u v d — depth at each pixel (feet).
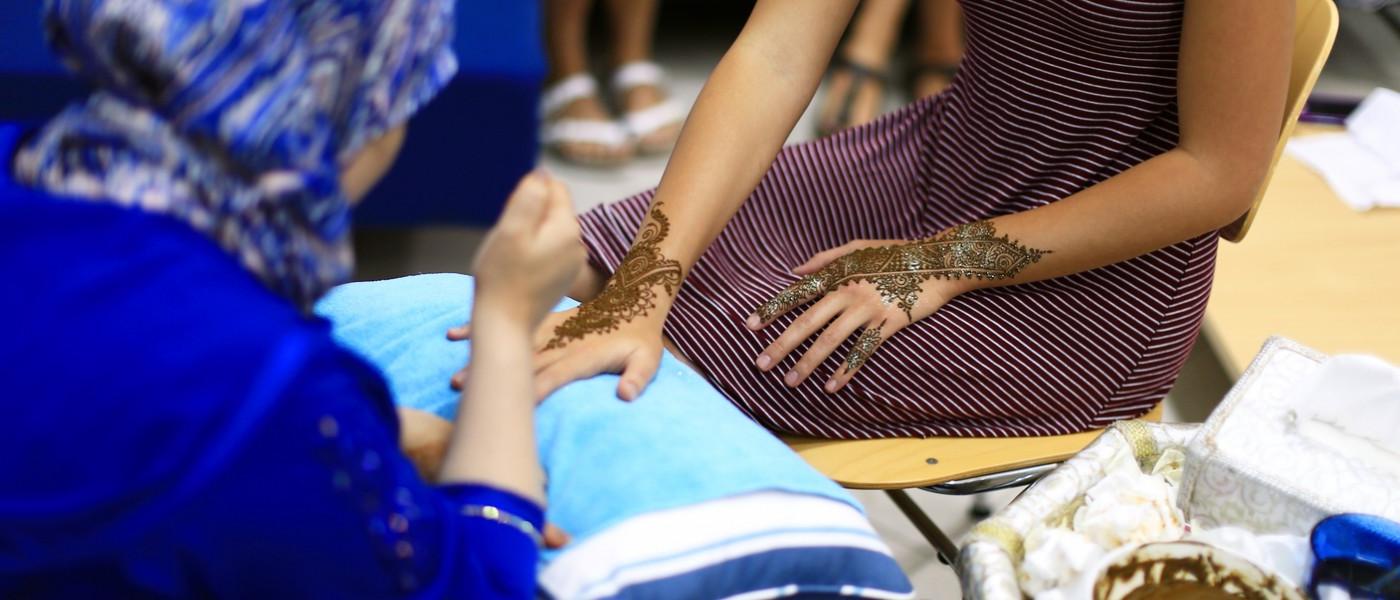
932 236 4.38
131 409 1.99
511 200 2.72
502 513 2.59
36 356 2.00
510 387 2.70
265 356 2.02
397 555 2.23
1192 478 3.38
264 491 2.05
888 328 4.13
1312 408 3.40
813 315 4.13
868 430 4.14
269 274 2.23
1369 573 3.02
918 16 9.45
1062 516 3.25
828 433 4.11
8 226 2.06
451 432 2.75
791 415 4.13
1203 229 4.01
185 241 2.11
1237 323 6.45
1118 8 3.82
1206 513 3.39
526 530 2.61
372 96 2.31
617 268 4.10
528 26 6.63
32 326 2.01
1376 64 10.15
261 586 2.14
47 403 1.99
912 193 4.65
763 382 4.13
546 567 2.80
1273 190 7.59
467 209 6.75
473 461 2.64
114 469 2.00
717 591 2.85
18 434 2.00
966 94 4.50
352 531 2.16
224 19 2.09
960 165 4.51
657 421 3.24
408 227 6.86
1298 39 4.21
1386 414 3.32
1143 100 4.07
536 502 2.66
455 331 3.65
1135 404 4.33
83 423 1.99
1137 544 2.93
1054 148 4.25
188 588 2.10
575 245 2.80
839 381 4.08
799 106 4.41
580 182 8.35
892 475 3.98
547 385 3.44
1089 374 4.23
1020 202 4.38
